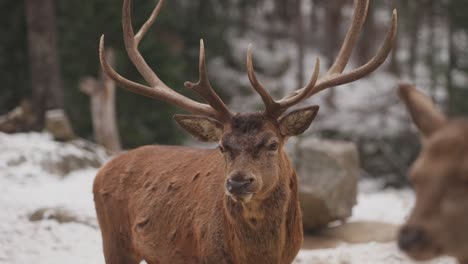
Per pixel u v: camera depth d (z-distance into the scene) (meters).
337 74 8.94
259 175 7.32
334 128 35.09
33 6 25.83
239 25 49.00
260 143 7.46
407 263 11.33
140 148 9.47
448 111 36.00
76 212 13.98
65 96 31.33
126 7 9.47
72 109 31.08
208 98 7.98
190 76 39.09
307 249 13.70
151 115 30.61
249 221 7.60
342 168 15.33
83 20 30.98
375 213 17.19
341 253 12.23
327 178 15.20
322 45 53.41
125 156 9.45
